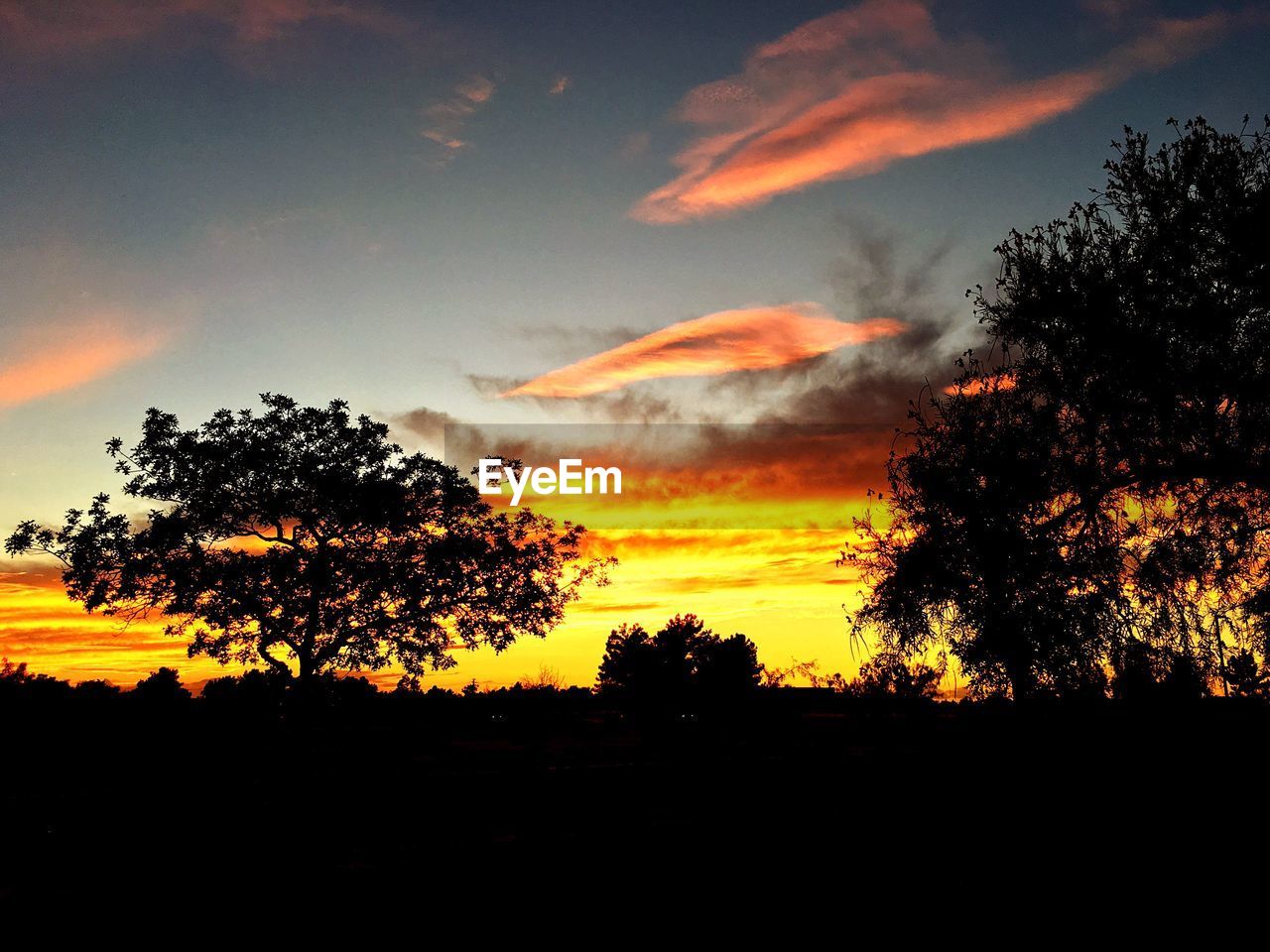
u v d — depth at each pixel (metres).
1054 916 9.44
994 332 15.09
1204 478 13.62
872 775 19.17
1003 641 14.02
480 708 51.16
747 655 80.31
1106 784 13.88
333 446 36.81
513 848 13.12
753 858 12.43
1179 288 13.31
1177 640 14.04
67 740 25.08
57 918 9.25
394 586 36.59
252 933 8.82
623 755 27.72
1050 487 14.16
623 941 8.76
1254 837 11.46
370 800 17.78
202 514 34.41
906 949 8.59
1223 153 13.28
